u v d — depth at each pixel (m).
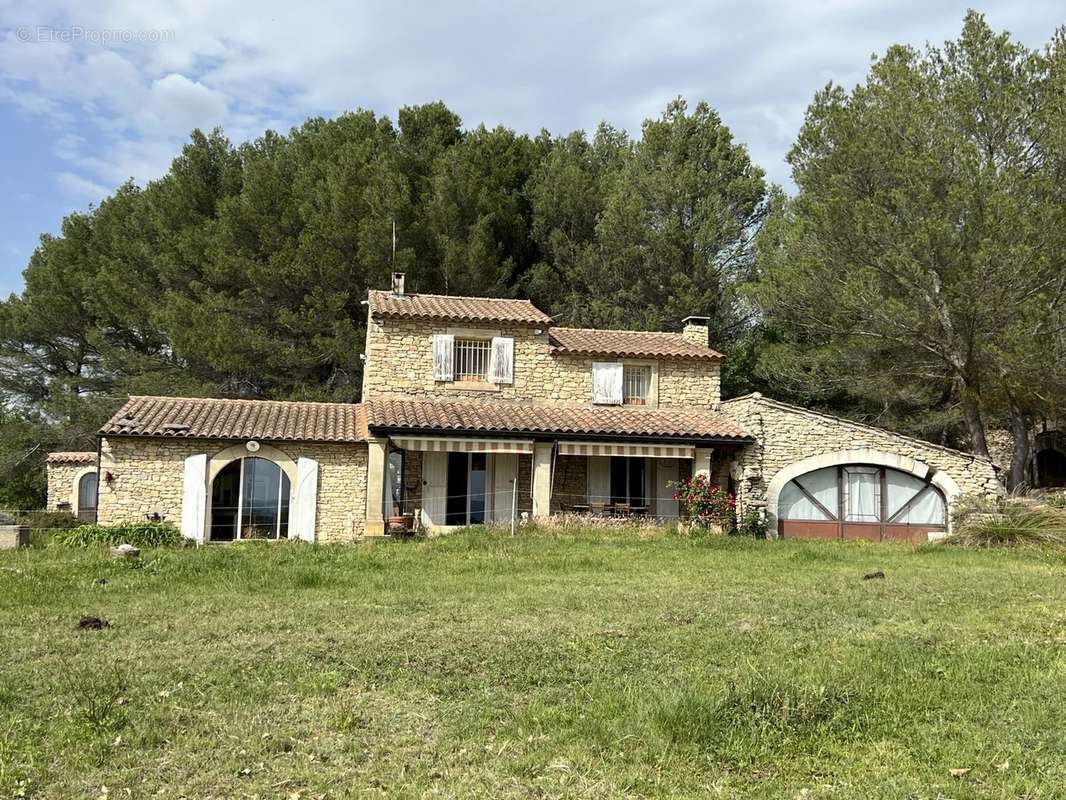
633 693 8.41
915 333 27.73
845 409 35.53
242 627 11.12
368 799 6.30
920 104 28.42
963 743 7.52
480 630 11.05
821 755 7.30
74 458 35.19
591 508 26.88
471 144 41.62
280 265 33.97
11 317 41.34
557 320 38.12
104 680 8.69
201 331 32.59
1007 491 29.84
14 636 10.48
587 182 41.31
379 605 12.80
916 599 13.83
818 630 11.45
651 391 28.08
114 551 17.30
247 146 41.19
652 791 6.53
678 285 36.91
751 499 26.11
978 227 26.02
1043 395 27.97
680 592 14.25
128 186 43.12
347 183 34.72
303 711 8.05
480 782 6.61
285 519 23.88
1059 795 6.52
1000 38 28.73
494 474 26.52
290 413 25.48
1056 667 9.61
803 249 31.83
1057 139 26.06
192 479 22.88
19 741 7.12
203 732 7.48
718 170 39.28
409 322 26.58
